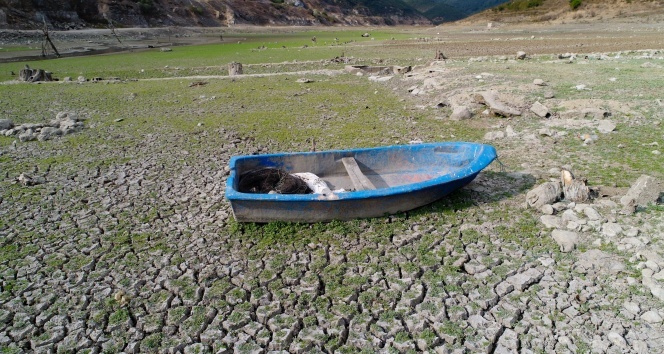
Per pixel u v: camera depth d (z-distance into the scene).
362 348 4.37
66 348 4.46
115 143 11.38
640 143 9.45
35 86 21.34
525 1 79.50
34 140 11.81
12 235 6.67
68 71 27.70
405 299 4.96
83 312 4.98
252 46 45.69
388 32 75.25
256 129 12.36
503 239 6.09
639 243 5.66
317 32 80.75
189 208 7.51
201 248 6.22
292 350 4.38
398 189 6.43
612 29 48.97
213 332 4.62
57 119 13.73
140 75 25.41
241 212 6.47
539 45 33.75
